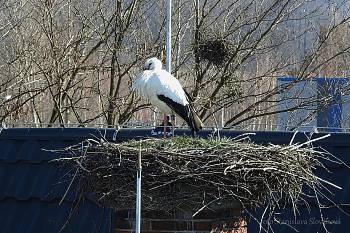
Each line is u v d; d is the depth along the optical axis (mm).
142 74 9328
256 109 18734
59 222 10055
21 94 17578
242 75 19312
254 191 7125
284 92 18344
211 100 18016
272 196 7207
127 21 17688
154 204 7160
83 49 18938
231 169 6906
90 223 9945
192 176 6859
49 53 18922
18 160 10406
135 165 6945
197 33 16828
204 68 18328
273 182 7180
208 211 7848
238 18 18188
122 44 17906
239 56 18188
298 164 7441
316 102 18078
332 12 18750
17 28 18984
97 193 7375
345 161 9930
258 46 18422
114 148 7160
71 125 15242
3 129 10641
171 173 6871
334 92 18125
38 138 10508
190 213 7840
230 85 18031
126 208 7461
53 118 18516
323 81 18391
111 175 7074
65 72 17484
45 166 10336
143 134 10148
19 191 10250
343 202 9781
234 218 8016
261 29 18438
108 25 17594
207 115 19641
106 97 18234
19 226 10102
